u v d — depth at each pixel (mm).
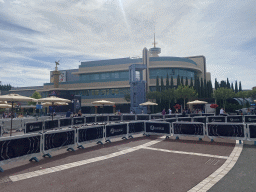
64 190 4504
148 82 58250
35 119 18984
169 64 59000
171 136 12148
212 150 8133
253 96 39875
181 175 5316
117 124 10922
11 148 6336
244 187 4434
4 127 15445
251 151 7801
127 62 63562
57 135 8031
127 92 58906
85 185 4785
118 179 5145
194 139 10906
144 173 5555
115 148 9016
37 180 5172
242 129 9242
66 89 63938
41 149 7367
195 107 39469
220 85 60656
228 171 5523
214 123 9930
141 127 12305
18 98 10281
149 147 9062
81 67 67562
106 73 64812
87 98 61156
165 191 4344
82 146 9047
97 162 6781
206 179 4973
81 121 19094
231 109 34844
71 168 6164
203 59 69375
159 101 44875
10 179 5289
